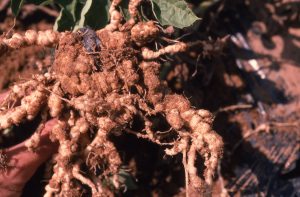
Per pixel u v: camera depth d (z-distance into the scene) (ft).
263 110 2.52
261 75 2.57
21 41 1.96
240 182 2.43
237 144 2.48
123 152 2.31
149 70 1.94
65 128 1.93
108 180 2.17
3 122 1.93
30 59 2.53
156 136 1.98
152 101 1.94
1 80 2.50
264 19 2.63
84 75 1.90
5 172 2.02
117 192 2.32
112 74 1.91
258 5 2.64
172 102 1.92
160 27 1.98
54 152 2.09
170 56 2.32
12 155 2.02
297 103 2.54
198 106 2.47
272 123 2.50
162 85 1.97
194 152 1.90
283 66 2.59
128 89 1.93
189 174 1.89
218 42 2.38
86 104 1.86
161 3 2.01
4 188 2.06
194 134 1.89
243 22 2.62
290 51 2.60
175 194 2.42
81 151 1.97
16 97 1.95
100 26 2.08
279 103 2.54
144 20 2.02
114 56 1.92
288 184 2.42
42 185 2.34
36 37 1.97
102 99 1.89
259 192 2.41
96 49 1.93
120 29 1.96
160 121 2.18
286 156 2.46
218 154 1.86
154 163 2.45
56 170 1.96
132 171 2.43
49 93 1.94
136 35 1.93
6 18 2.58
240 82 2.56
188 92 2.47
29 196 2.34
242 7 2.64
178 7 2.00
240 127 2.51
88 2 2.05
